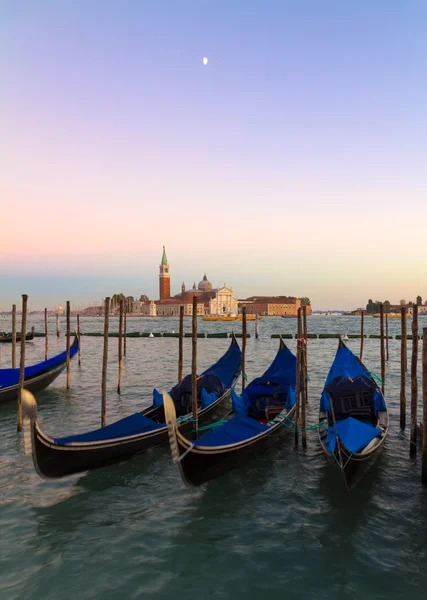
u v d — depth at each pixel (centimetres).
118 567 734
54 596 668
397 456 1206
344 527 850
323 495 986
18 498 973
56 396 2014
